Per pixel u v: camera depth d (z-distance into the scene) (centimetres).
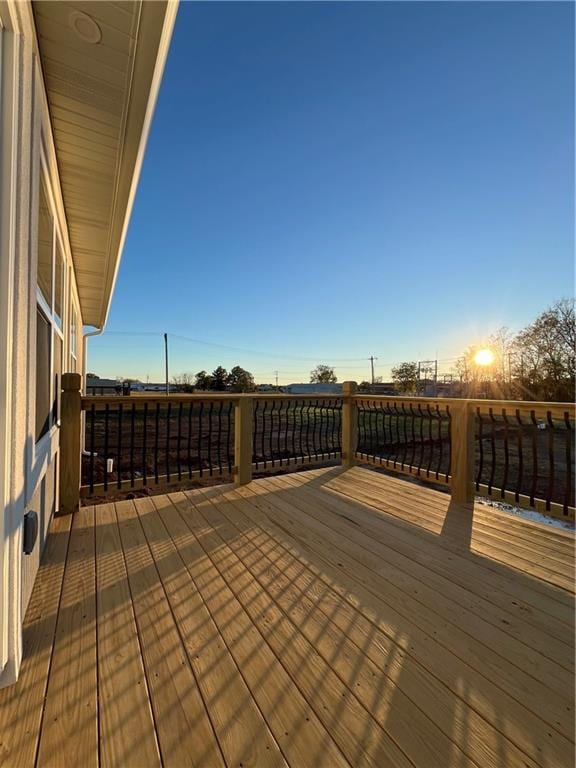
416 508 297
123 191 292
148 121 217
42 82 182
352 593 177
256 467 372
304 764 93
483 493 295
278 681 122
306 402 403
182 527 253
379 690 118
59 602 165
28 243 140
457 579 191
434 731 103
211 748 98
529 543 236
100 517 269
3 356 117
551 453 254
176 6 148
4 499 118
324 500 315
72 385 275
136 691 116
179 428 330
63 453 276
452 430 318
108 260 451
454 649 139
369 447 427
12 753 94
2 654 117
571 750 98
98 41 161
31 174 147
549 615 161
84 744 98
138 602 166
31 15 142
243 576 191
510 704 113
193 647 138
